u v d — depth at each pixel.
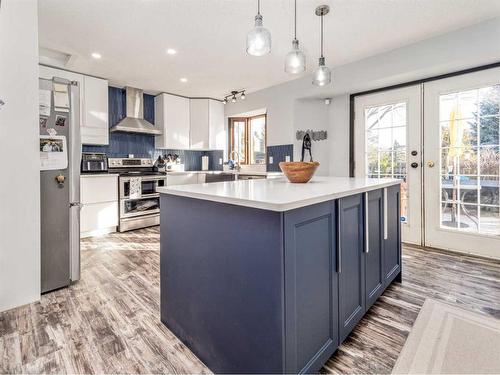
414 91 3.27
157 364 1.37
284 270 1.03
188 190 1.43
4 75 1.81
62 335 1.58
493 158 2.78
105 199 3.85
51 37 2.76
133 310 1.86
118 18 2.42
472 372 1.28
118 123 4.30
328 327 1.33
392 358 1.39
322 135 4.11
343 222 1.42
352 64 3.42
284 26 2.56
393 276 2.14
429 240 3.23
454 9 2.31
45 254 2.09
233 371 1.23
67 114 2.19
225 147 5.41
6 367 1.32
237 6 2.25
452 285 2.20
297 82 4.07
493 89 2.75
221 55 3.21
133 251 3.14
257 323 1.12
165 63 3.46
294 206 1.04
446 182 3.10
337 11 2.32
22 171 1.90
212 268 1.32
